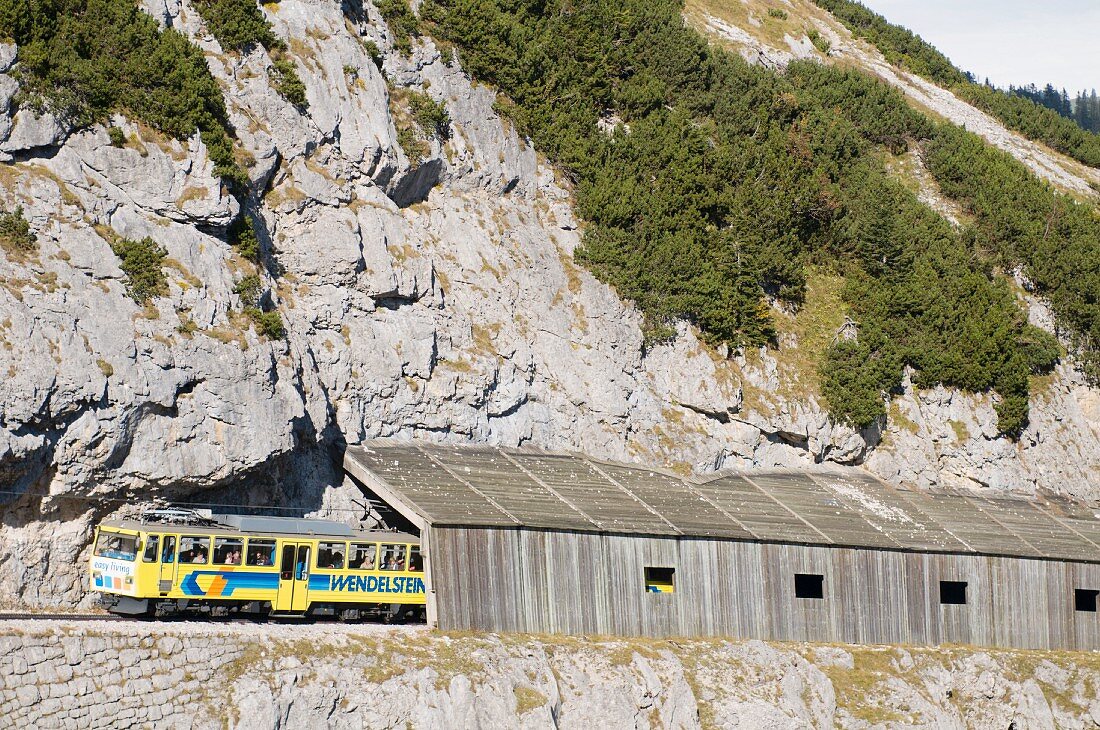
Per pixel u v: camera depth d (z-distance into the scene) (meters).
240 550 49.53
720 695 56.00
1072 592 72.94
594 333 71.81
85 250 51.25
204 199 56.56
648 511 62.22
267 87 63.53
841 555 65.69
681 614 60.03
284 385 55.59
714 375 74.50
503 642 52.72
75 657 41.59
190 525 49.09
